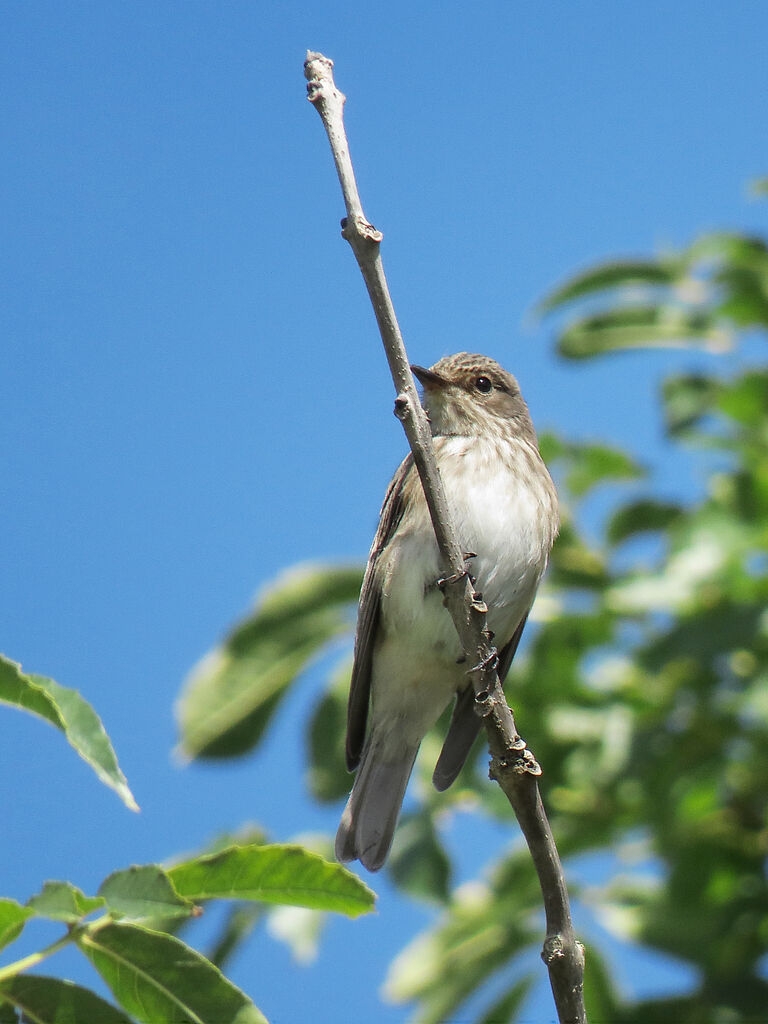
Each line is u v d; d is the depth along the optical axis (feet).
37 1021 17.60
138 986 17.81
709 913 33.42
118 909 17.37
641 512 40.83
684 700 36.40
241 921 33.35
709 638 34.32
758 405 39.86
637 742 35.78
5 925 17.26
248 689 36.11
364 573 37.24
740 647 33.96
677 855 34.91
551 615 37.40
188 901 17.33
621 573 38.60
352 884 19.12
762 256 41.88
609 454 42.63
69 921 17.42
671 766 35.53
